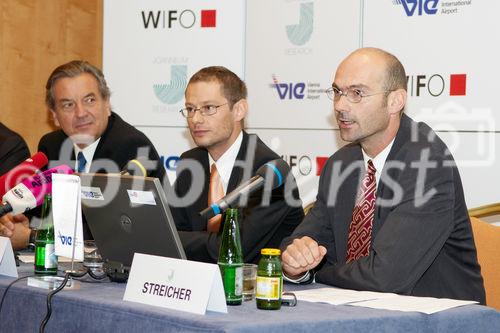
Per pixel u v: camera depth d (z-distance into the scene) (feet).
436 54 13.10
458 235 9.32
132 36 16.16
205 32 15.53
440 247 8.73
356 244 9.26
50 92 13.15
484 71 12.70
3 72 16.28
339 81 9.42
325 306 6.86
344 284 8.39
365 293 7.72
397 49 13.48
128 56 16.20
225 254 6.97
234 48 15.29
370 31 13.78
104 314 6.56
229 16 15.31
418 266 8.50
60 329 6.96
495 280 10.21
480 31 12.73
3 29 16.25
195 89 11.41
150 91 16.03
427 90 13.19
